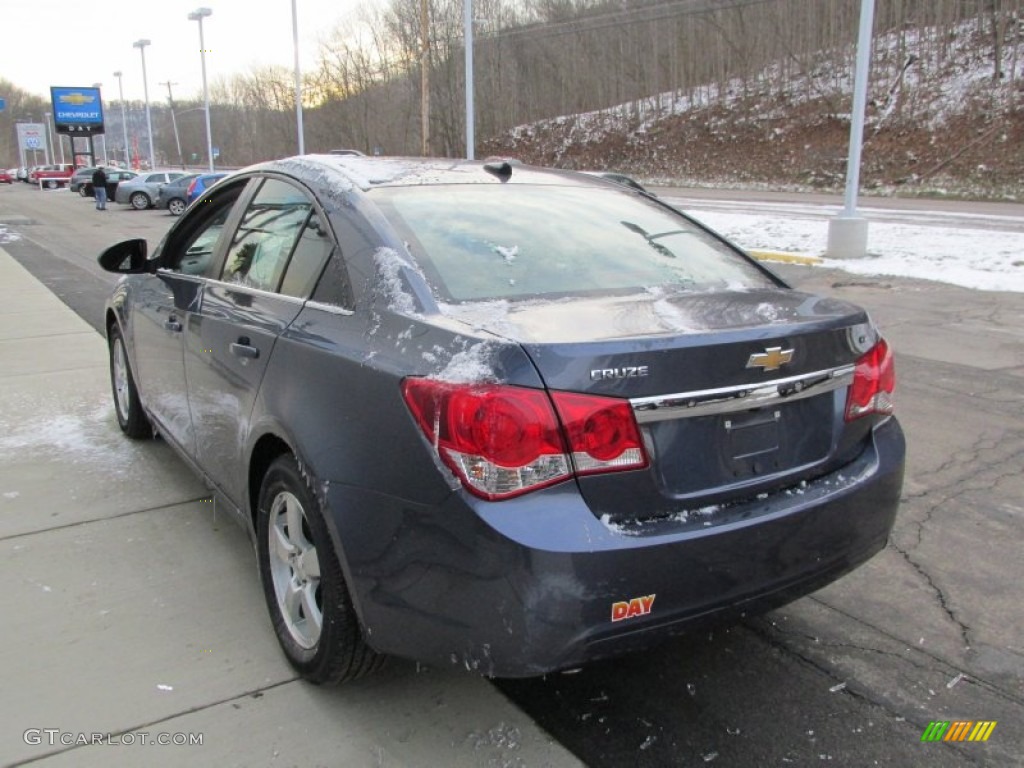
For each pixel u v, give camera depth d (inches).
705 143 1803.6
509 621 81.1
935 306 395.5
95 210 1304.1
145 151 4576.8
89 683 107.9
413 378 86.4
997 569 140.6
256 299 122.3
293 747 96.4
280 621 112.7
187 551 145.6
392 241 104.7
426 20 1312.7
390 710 103.7
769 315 98.3
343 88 2490.2
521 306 97.7
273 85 2967.5
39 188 2527.1
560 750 97.0
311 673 105.3
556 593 80.0
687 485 88.4
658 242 129.2
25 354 299.3
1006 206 1026.1
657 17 1990.7
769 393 92.6
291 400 103.1
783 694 108.0
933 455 195.5
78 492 171.6
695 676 111.9
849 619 126.0
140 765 93.0
